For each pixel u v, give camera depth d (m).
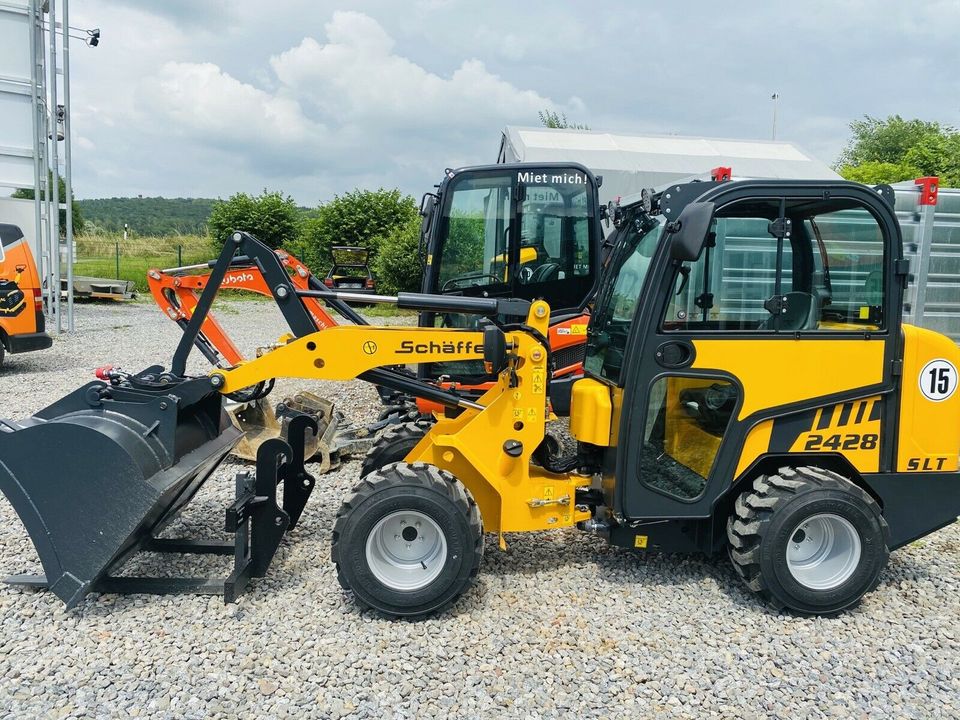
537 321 3.78
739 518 3.65
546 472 4.09
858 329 3.63
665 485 3.71
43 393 8.54
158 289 6.38
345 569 3.53
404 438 4.64
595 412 3.86
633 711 2.95
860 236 3.59
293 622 3.56
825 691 3.08
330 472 5.94
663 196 3.67
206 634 3.45
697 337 3.58
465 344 3.75
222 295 24.56
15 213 13.96
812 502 3.52
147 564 4.17
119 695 3.00
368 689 3.06
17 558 4.23
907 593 3.94
